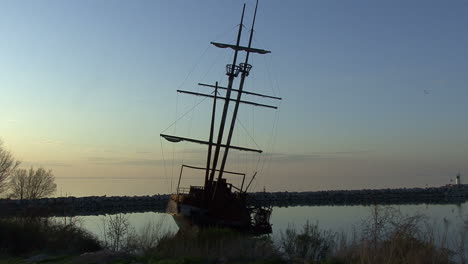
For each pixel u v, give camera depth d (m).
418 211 22.16
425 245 14.36
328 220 51.78
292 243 18.78
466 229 15.18
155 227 36.97
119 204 97.81
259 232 36.59
